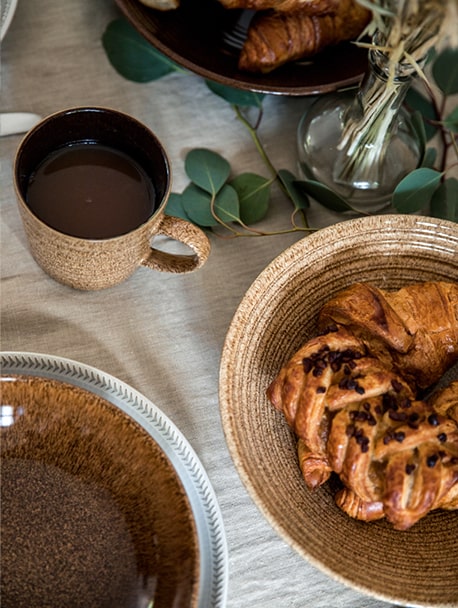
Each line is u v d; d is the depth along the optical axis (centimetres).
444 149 76
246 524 66
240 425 62
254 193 73
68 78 76
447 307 65
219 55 75
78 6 79
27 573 61
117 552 61
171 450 63
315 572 65
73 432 62
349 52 76
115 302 70
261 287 64
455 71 74
